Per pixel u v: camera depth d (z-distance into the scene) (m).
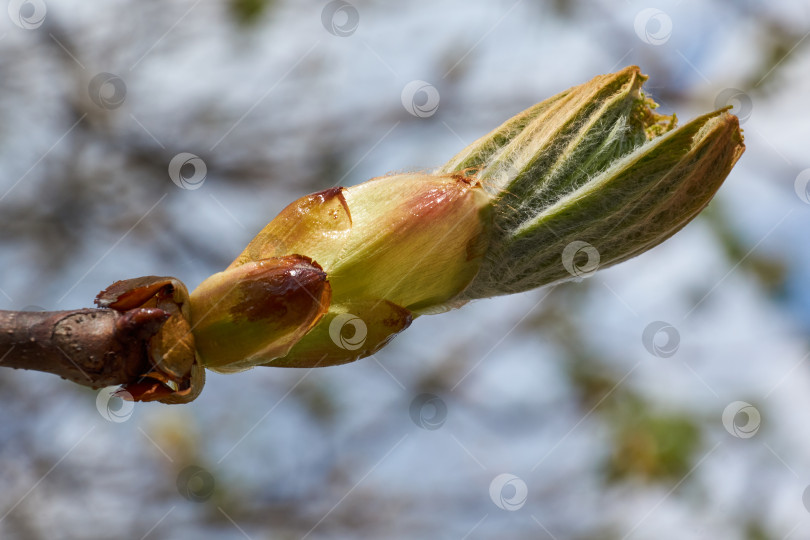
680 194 0.27
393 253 0.26
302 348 0.26
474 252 0.27
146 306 0.25
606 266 0.27
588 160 0.27
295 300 0.25
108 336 0.25
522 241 0.27
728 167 0.27
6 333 0.25
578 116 0.27
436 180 0.27
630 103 0.27
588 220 0.27
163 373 0.25
